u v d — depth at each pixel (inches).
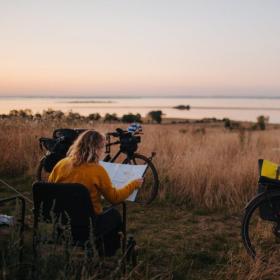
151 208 275.7
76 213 148.6
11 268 146.9
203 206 278.5
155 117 1866.4
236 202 285.9
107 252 163.8
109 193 159.9
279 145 571.5
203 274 180.5
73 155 159.9
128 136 273.1
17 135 408.5
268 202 179.0
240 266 176.4
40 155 380.2
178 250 204.8
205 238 223.3
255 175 309.0
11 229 160.6
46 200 150.6
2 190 312.2
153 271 178.5
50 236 157.2
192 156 357.4
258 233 221.5
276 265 180.9
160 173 334.0
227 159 371.6
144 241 214.7
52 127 465.7
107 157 273.4
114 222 161.9
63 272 136.9
